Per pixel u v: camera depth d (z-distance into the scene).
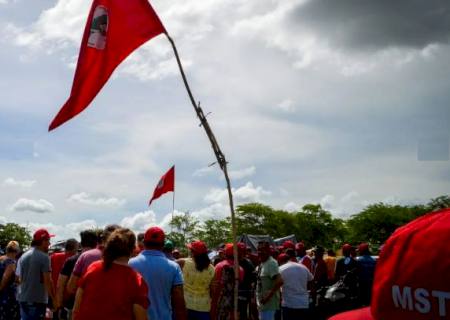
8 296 9.16
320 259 12.52
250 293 9.23
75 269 6.36
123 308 4.22
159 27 5.25
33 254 8.08
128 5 5.34
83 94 5.26
